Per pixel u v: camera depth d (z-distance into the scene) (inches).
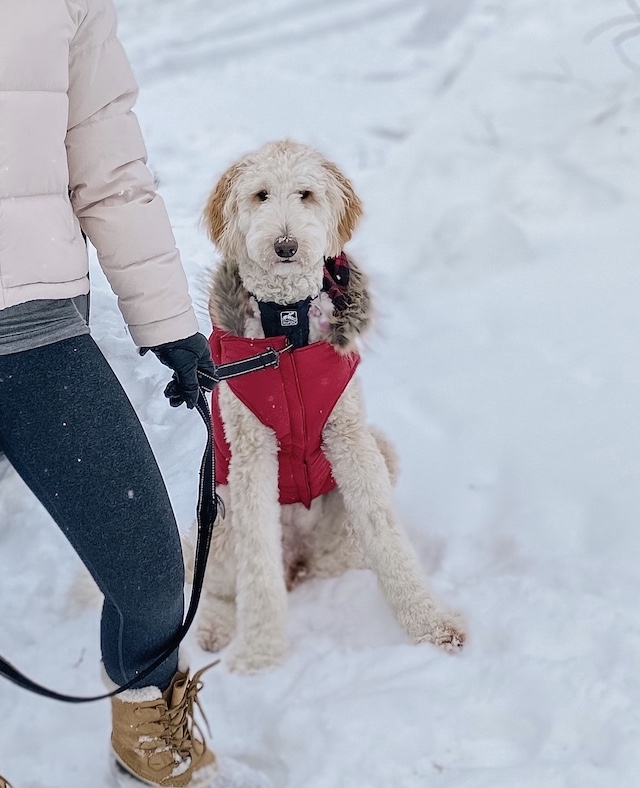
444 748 78.0
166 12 307.0
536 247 166.2
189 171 195.9
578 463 115.0
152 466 62.3
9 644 95.7
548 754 76.2
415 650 90.7
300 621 102.0
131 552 61.2
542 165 187.5
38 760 81.5
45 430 57.5
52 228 55.9
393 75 249.1
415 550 103.8
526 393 129.9
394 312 153.6
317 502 107.7
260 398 93.4
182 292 64.0
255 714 86.6
